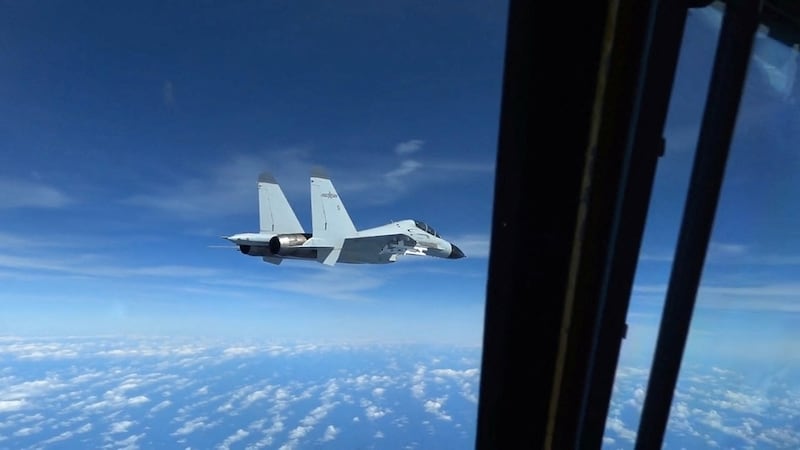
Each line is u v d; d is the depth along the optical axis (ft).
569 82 7.24
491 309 8.39
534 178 7.72
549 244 7.78
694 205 8.01
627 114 7.20
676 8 7.00
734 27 7.48
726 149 7.92
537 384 8.18
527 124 7.61
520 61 7.50
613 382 8.06
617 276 7.70
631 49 6.97
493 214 8.23
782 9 7.89
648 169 7.40
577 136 7.36
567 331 7.90
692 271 8.10
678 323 8.11
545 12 7.18
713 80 7.77
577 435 8.19
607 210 7.50
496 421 8.54
